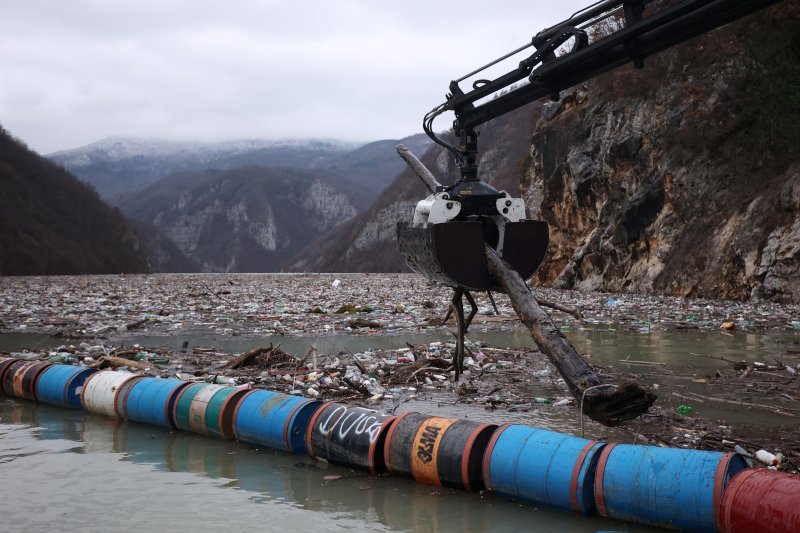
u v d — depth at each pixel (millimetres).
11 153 118312
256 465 5910
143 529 4434
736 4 3848
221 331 16297
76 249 107375
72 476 5578
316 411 6137
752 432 6637
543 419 7262
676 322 17234
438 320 17422
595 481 4590
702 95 27922
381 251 133500
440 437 5305
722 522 3990
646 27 4168
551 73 4660
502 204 4539
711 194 26062
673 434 6551
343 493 5176
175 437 6883
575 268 33500
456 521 4590
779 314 18281
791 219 21594
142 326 17359
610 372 10102
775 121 23688
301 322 18125
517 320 17703
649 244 28438
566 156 35719
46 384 8438
